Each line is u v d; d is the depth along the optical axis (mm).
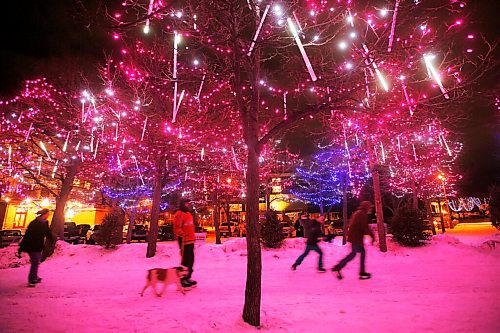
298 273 9609
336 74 5766
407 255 12242
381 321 4938
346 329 4656
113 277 9805
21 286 8469
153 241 13758
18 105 16469
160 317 5223
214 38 6309
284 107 7836
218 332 4613
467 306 5531
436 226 35625
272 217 14422
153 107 13742
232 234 38062
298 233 21953
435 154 22469
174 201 34938
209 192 26234
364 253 8586
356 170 21562
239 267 11344
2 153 19656
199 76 6918
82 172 21406
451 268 9602
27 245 8656
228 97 11945
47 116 15977
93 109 14969
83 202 32281
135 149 16984
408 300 6098
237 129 15086
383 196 31859
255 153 5703
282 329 4746
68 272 10984
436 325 4688
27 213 32969
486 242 13078
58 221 15320
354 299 6312
